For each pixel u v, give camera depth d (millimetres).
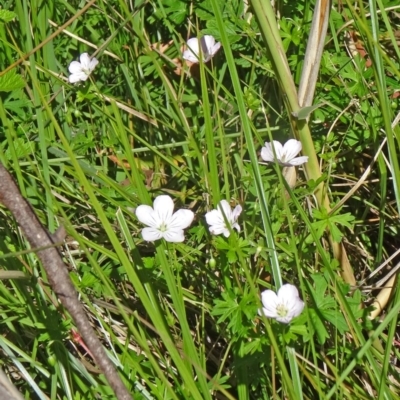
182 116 569
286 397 497
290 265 531
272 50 493
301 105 508
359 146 601
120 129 522
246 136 486
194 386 457
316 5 488
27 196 602
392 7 612
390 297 548
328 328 533
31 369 545
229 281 516
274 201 565
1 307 552
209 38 604
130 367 523
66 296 429
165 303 554
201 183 599
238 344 506
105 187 619
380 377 482
